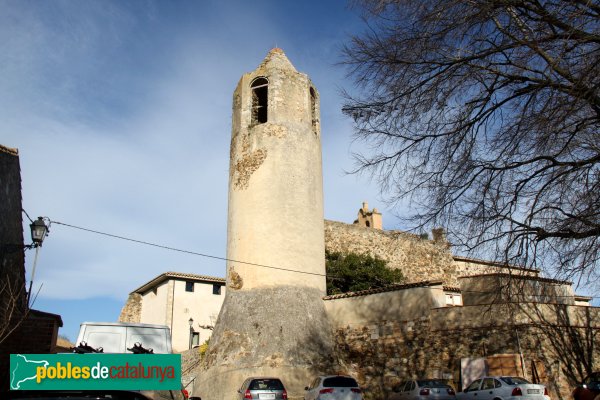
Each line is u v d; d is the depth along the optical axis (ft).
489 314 56.90
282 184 73.61
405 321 62.18
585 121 28.96
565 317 57.26
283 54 83.92
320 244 74.74
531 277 33.68
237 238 72.95
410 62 32.58
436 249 109.70
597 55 25.84
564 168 30.12
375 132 35.09
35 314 52.16
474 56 31.09
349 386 52.01
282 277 68.85
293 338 63.77
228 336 65.51
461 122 33.35
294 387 59.98
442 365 57.98
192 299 116.16
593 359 56.18
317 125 83.46
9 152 42.52
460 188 33.30
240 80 83.82
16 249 40.50
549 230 31.32
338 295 68.64
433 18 29.96
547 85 28.76
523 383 46.78
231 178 78.18
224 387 60.70
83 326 36.73
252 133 77.46
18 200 46.11
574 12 25.31
